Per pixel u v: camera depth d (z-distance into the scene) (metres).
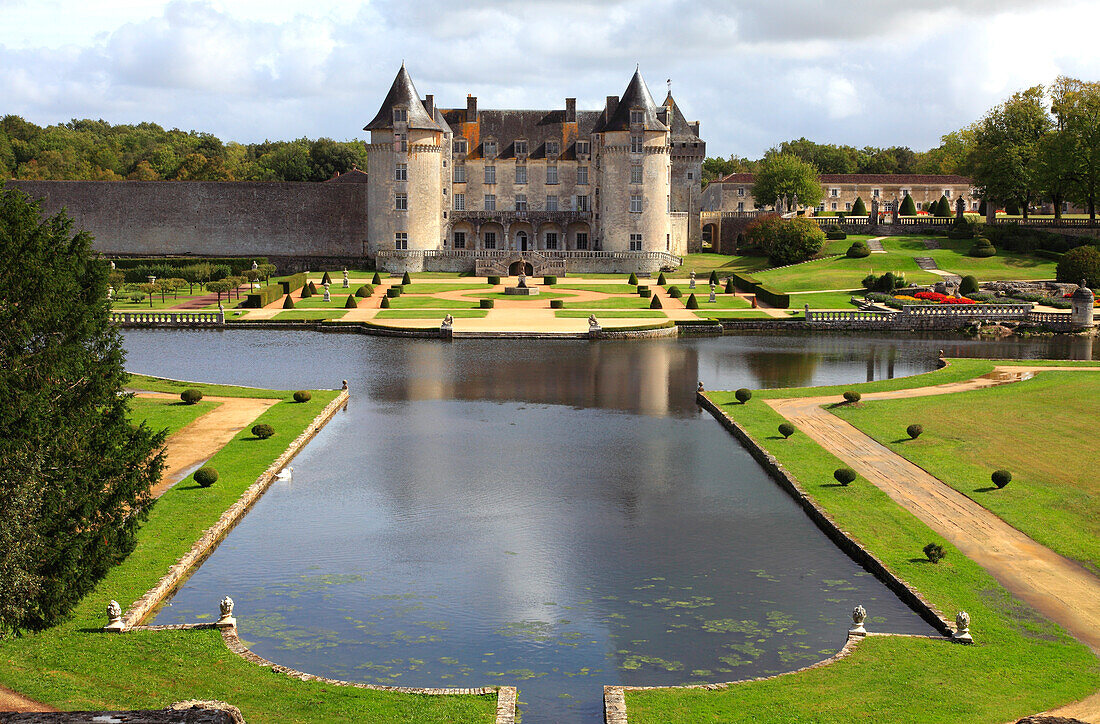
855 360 81.38
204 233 154.12
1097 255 116.12
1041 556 35.94
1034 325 99.25
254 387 68.12
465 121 153.50
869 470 46.91
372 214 143.88
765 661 29.88
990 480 44.78
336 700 25.66
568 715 26.97
